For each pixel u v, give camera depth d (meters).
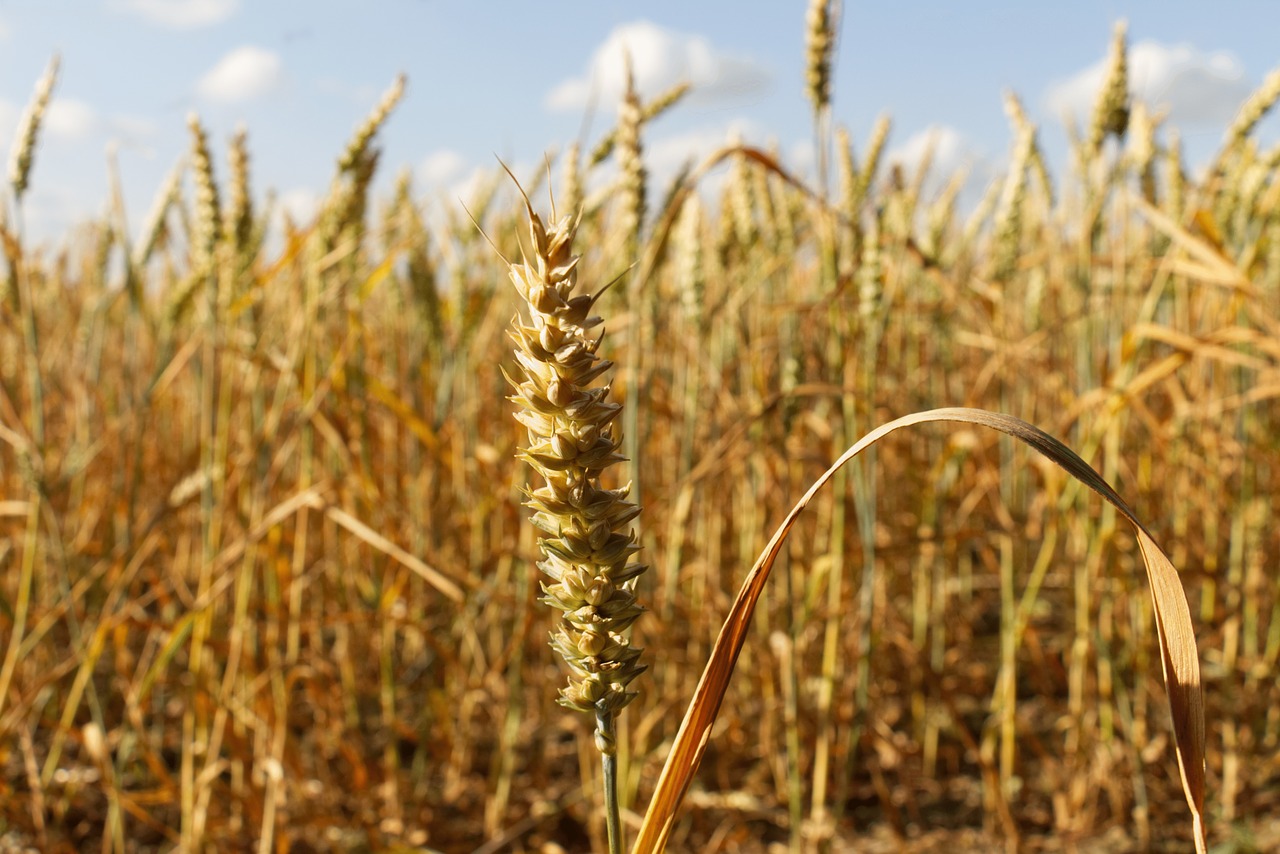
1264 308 1.19
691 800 1.29
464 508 1.46
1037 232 1.49
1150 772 1.37
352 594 1.48
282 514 1.16
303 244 1.20
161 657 1.15
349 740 1.36
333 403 1.34
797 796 1.15
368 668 1.51
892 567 1.44
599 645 0.56
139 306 1.32
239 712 1.20
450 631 1.52
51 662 1.41
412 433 1.41
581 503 0.53
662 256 1.18
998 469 1.50
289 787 1.27
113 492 1.39
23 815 1.25
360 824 1.31
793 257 1.32
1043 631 1.37
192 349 1.24
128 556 1.22
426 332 1.39
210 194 1.17
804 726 1.33
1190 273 1.15
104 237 1.46
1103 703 1.28
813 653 1.38
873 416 1.14
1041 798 1.37
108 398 1.56
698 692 0.62
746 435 1.28
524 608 1.28
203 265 1.17
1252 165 1.29
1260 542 1.41
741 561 1.37
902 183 1.35
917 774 1.40
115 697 1.45
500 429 1.52
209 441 1.17
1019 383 1.46
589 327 0.52
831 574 1.21
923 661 1.26
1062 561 1.42
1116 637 1.35
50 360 1.50
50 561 1.42
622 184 1.09
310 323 1.22
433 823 1.32
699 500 1.34
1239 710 1.38
